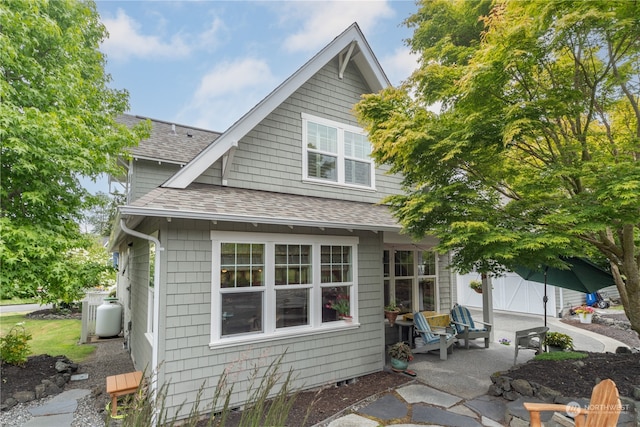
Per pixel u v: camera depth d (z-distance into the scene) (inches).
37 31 269.4
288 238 251.4
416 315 335.3
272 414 109.3
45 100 269.7
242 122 266.5
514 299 608.1
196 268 213.6
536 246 187.9
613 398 129.3
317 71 307.6
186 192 233.9
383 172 370.9
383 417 203.0
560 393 197.6
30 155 239.6
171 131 470.0
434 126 220.2
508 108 197.5
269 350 234.5
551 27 181.0
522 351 352.5
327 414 206.8
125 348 387.2
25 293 239.5
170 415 196.2
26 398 229.1
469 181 240.5
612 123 240.7
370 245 299.4
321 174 323.6
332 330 266.5
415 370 291.3
